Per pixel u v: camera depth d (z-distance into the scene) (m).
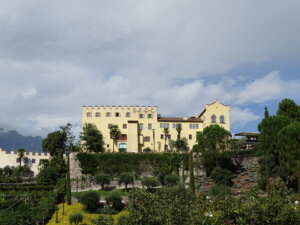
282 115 89.75
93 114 117.31
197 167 91.75
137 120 117.06
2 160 119.06
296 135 73.62
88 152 104.38
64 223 56.72
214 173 83.19
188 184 83.12
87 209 63.44
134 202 30.42
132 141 114.44
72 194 78.00
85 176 93.25
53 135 111.12
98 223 35.03
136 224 28.94
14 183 82.69
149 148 112.56
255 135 112.75
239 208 30.42
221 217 30.08
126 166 95.94
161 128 117.88
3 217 55.47
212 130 91.94
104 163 96.62
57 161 93.56
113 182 85.38
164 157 96.00
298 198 57.53
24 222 55.59
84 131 111.88
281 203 30.34
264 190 68.00
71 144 111.88
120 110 118.19
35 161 120.81
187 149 116.56
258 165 87.50
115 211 61.19
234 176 87.00
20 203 63.38
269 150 81.75
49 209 61.97
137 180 85.12
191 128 118.88
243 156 91.81
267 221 29.41
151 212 29.31
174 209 29.77
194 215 29.92
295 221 29.98
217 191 68.56
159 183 77.81
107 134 115.81
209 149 89.69
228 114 119.69
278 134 78.31
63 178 86.12
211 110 119.31
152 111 119.00
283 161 74.88
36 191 74.94
